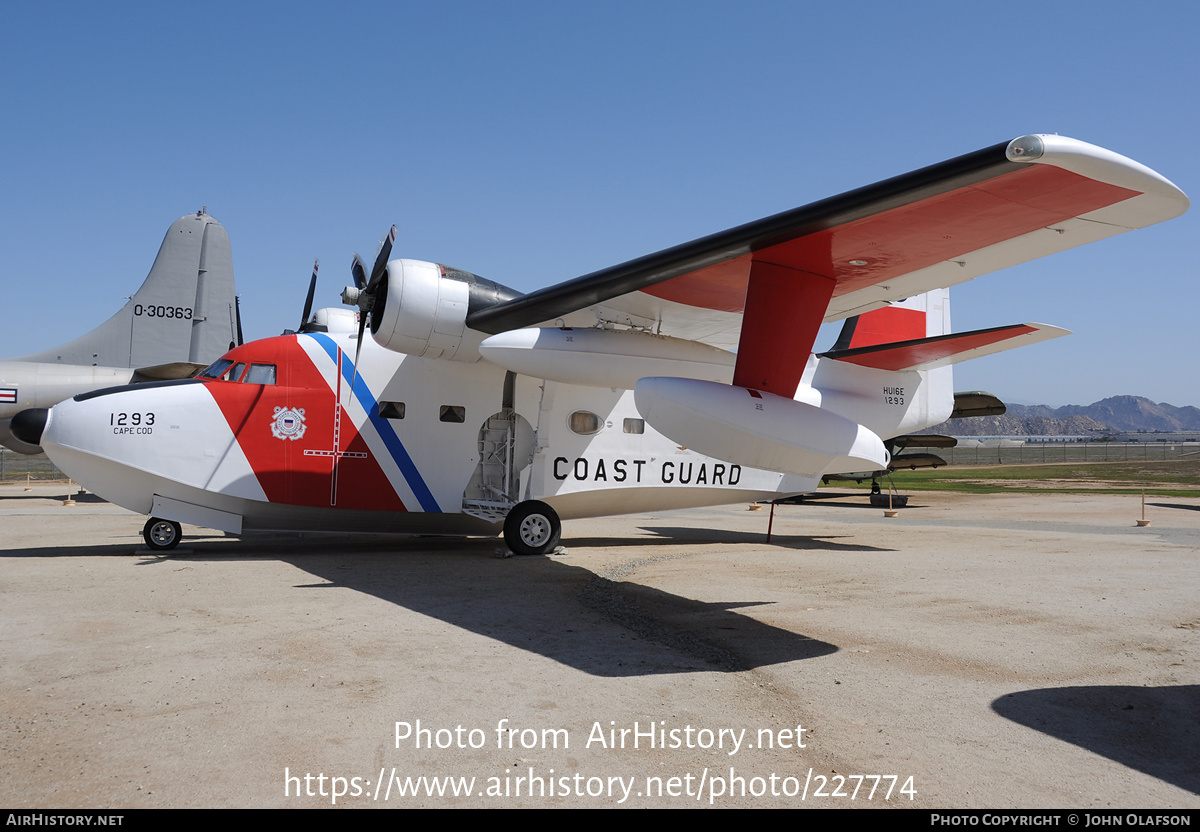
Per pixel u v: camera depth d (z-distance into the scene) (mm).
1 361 17031
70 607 6055
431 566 8531
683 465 10766
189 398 8891
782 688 4273
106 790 2910
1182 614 6219
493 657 4793
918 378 11922
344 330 11258
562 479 10109
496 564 8820
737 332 9109
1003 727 3699
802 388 10727
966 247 6184
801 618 6066
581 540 11961
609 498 10469
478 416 9852
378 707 3852
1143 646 5207
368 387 9453
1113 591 7234
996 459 61250
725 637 5438
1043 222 5598
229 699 3936
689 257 6520
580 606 6461
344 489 9281
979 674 4555
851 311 8180
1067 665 4746
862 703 4031
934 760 3312
